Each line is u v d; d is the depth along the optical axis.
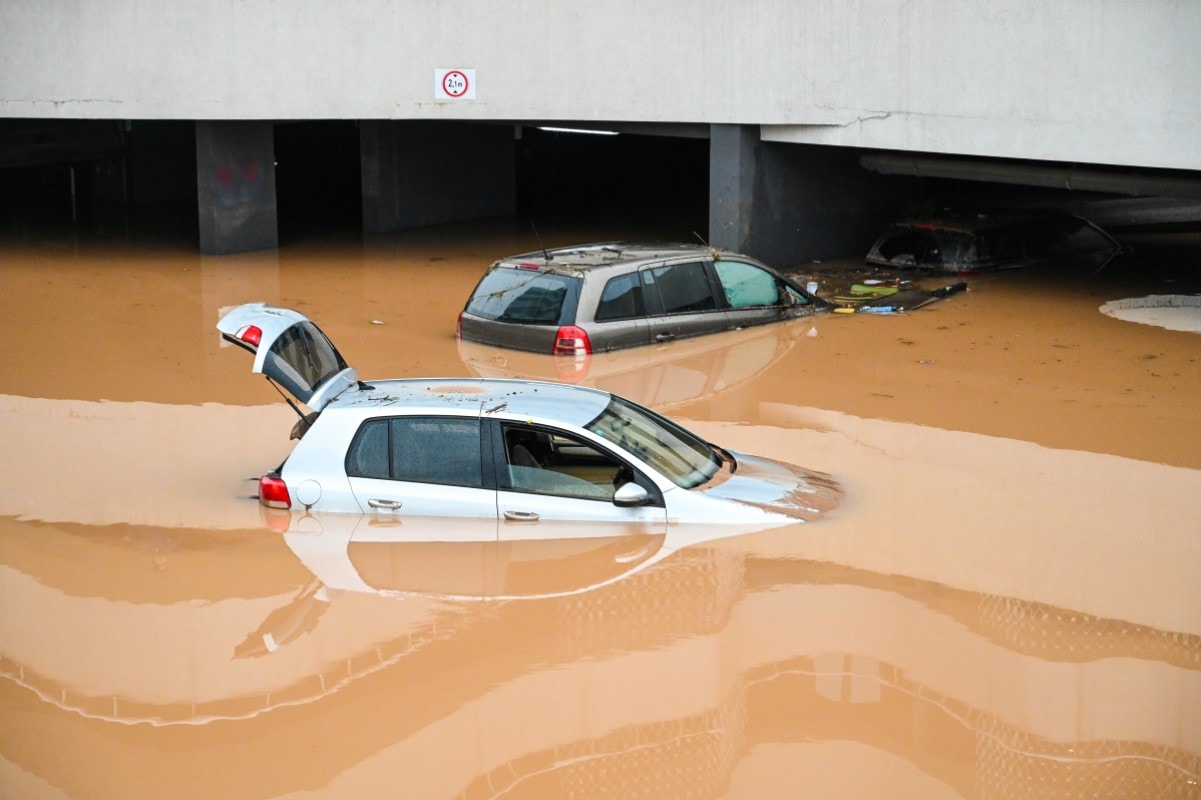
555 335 13.11
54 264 19.48
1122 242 20.59
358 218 25.06
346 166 30.03
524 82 19.48
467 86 19.70
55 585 7.39
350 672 6.27
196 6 19.89
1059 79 15.52
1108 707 5.88
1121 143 15.20
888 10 16.72
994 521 8.20
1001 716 5.80
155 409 11.30
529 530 7.74
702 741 5.60
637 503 7.71
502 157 25.34
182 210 26.47
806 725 5.72
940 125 16.61
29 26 20.47
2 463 9.66
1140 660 6.35
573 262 13.66
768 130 18.25
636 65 18.80
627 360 12.97
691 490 7.93
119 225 24.11
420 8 19.58
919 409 11.04
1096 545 7.80
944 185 21.38
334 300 16.53
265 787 5.34
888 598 6.98
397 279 18.27
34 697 6.10
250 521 8.23
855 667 6.23
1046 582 7.23
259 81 20.05
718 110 18.34
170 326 14.91
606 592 7.02
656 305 13.76
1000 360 12.89
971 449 9.83
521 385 8.80
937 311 15.46
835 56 17.30
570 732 5.69
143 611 7.04
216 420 10.93
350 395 8.60
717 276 14.39
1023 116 15.89
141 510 8.57
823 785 5.25
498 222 24.67
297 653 6.49
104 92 20.45
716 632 6.59
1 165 24.45
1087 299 16.17
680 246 14.77
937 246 18.34
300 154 30.12
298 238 22.52
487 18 19.39
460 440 8.02
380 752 5.58
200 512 8.50
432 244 21.81
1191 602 7.01
